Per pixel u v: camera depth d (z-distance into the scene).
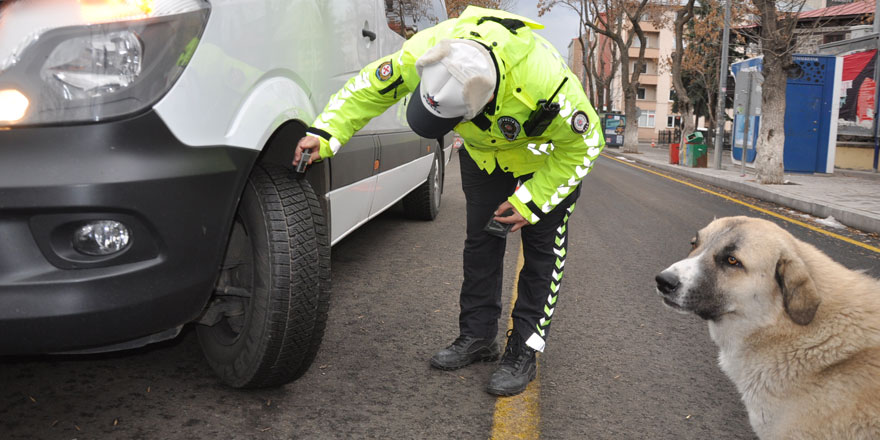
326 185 3.36
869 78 18.86
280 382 2.94
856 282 2.44
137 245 2.08
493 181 3.33
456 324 4.15
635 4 32.66
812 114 17.53
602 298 4.96
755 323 2.49
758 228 2.54
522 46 2.63
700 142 20.38
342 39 3.58
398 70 2.85
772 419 2.47
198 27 2.20
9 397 2.80
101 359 3.26
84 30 1.94
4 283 1.92
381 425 2.77
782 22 14.55
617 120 43.00
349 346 3.69
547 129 2.80
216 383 3.04
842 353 2.29
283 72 2.81
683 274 2.60
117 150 1.97
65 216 1.95
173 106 2.07
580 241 7.29
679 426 2.91
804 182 14.59
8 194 1.88
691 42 39.16
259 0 2.62
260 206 2.70
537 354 3.75
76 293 1.98
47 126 1.91
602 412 3.02
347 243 6.58
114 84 1.96
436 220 8.08
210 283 2.36
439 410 2.95
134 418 2.66
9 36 1.92
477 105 2.51
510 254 6.38
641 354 3.79
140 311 2.11
